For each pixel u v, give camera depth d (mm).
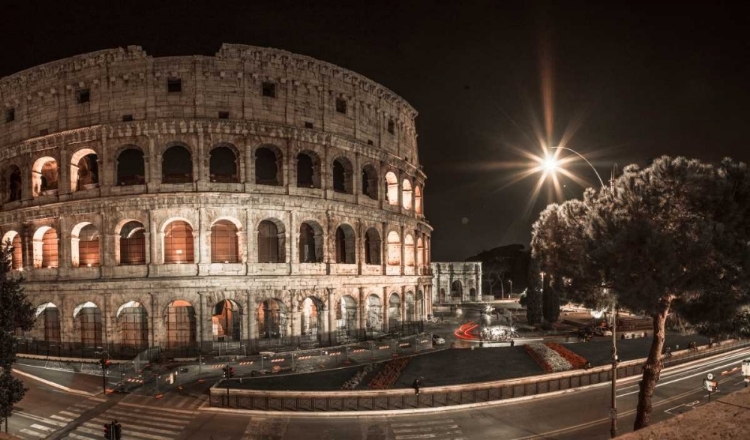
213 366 55250
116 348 62094
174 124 62625
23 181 69250
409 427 36656
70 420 39438
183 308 65000
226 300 67875
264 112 66438
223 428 36875
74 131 64375
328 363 56562
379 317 81500
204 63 64062
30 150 68125
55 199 66500
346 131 74625
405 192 91375
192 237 65562
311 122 70312
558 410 40250
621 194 28234
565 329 89750
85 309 67625
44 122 67312
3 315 30875
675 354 55281
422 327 89750
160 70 63656
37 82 67750
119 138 64000
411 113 91688
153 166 62844
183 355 60156
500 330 77938
